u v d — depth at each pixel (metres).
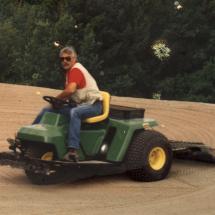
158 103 19.92
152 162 10.84
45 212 8.87
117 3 25.61
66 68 10.56
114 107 11.27
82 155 10.44
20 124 15.45
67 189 10.27
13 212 8.84
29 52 24.89
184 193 10.09
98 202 9.48
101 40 25.52
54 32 24.97
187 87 25.56
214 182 10.88
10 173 11.27
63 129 10.19
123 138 10.59
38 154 10.27
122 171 10.70
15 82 24.70
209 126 16.73
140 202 9.51
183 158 12.64
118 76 24.75
